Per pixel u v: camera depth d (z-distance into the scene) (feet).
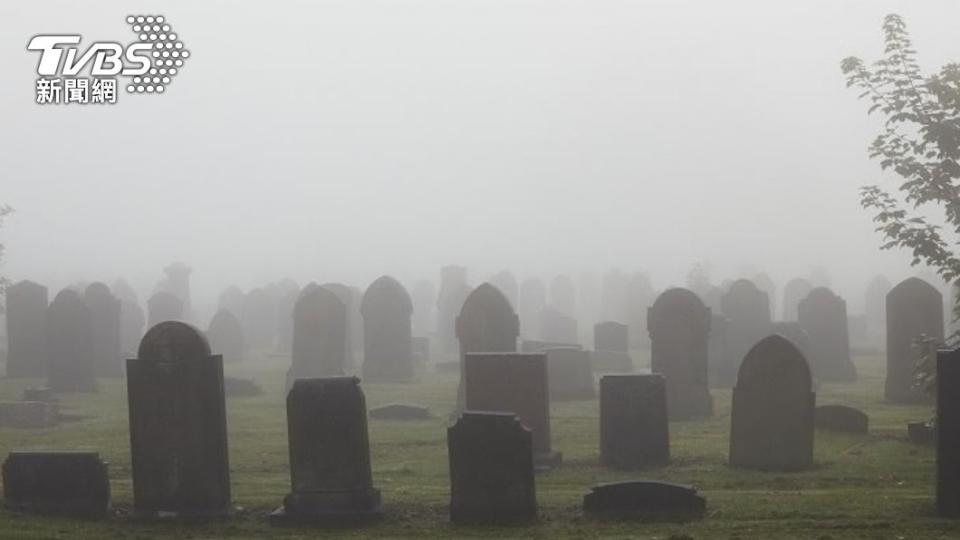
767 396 65.82
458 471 52.85
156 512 54.44
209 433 54.65
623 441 67.46
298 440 53.67
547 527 51.34
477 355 68.80
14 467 55.06
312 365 106.11
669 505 52.85
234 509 55.42
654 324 87.10
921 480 61.26
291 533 51.26
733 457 66.49
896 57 72.95
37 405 84.94
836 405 77.77
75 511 54.54
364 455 53.78
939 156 73.41
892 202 75.92
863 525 49.73
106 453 72.28
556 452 68.64
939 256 73.56
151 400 54.85
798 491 59.06
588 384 102.17
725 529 49.52
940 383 51.72
